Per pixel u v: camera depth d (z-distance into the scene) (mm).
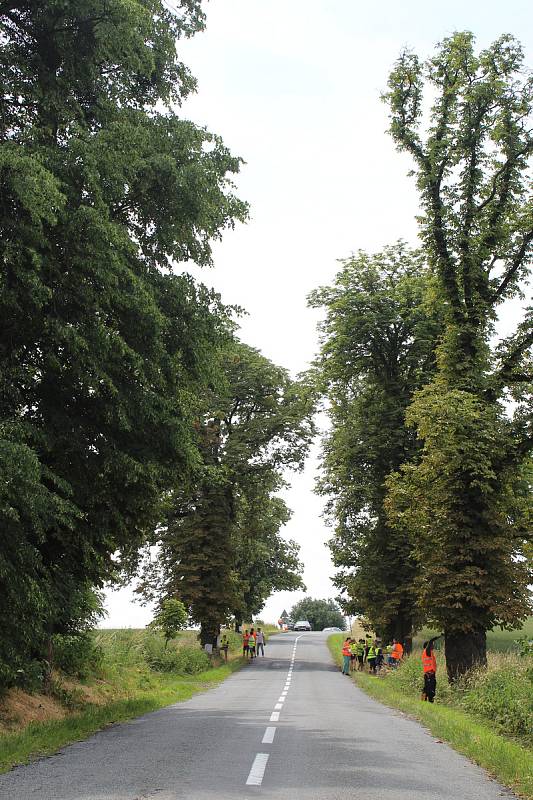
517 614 22688
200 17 17531
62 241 13000
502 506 24734
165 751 10430
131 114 15344
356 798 7496
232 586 41906
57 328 12555
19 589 11891
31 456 11078
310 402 40250
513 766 9406
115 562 18531
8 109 14383
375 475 38094
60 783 8055
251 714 16141
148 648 32594
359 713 16984
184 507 42562
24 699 15039
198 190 15273
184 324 15922
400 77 26484
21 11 14477
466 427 23422
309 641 71875
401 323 37344
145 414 14375
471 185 25922
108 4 13836
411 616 37000
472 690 19188
